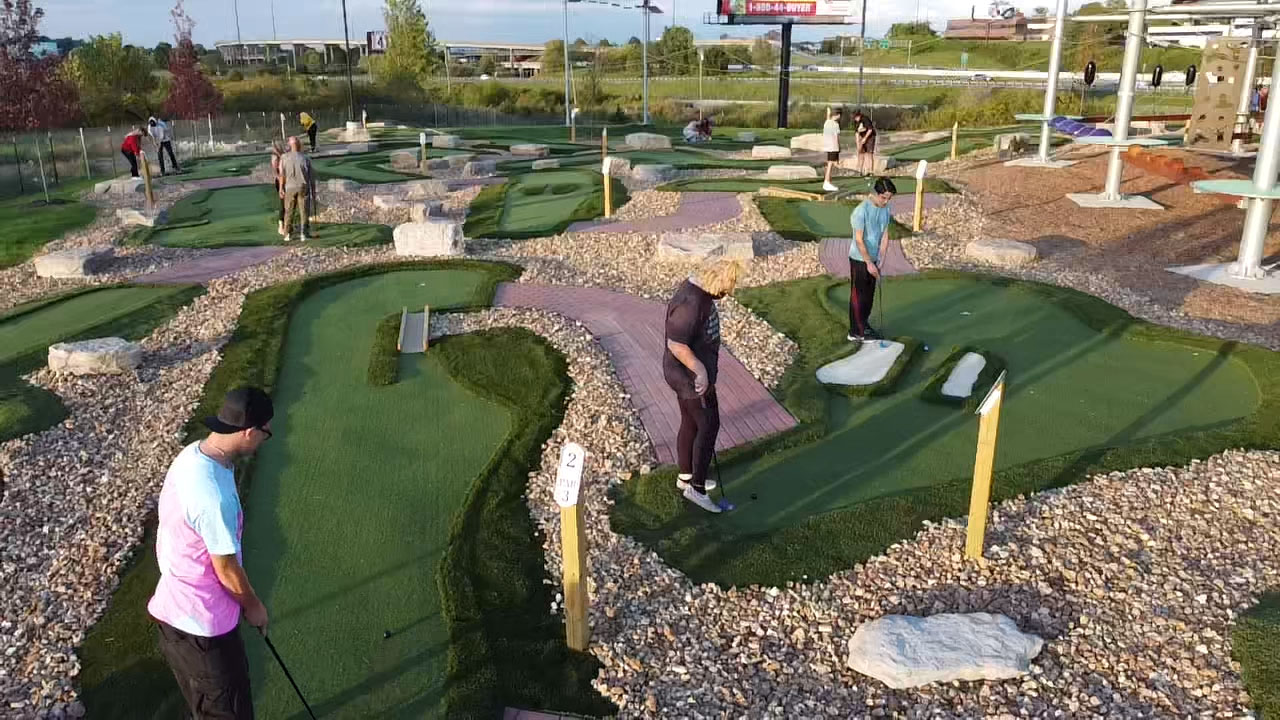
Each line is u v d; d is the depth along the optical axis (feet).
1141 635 15.14
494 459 21.47
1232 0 45.75
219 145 99.76
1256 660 14.32
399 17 175.32
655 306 33.71
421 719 13.73
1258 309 31.96
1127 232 43.75
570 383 26.09
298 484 20.62
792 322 31.40
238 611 11.53
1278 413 23.26
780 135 100.53
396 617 16.05
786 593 16.61
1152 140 51.72
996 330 30.32
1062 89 135.44
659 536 18.44
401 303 34.22
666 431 23.12
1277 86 33.63
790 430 23.00
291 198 46.62
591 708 13.97
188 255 43.96
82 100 129.39
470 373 26.81
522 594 16.61
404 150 86.94
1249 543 17.85
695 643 15.35
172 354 29.50
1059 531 18.33
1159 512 18.95
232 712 11.57
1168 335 28.96
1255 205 35.47
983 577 16.84
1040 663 14.53
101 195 62.75
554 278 37.86
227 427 10.66
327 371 27.58
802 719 13.62
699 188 58.70
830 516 18.99
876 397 25.18
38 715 13.80
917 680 14.08
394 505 19.72
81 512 19.72
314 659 14.97
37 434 23.81
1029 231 44.45
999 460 21.36
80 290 37.11
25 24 80.33
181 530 10.80
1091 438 22.45
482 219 51.47
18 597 16.76
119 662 15.02
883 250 28.48
